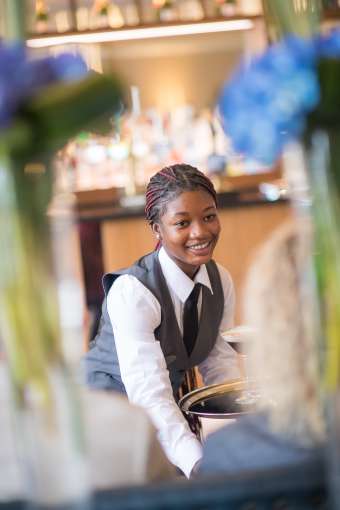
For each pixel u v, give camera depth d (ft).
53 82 3.59
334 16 11.60
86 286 16.19
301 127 3.54
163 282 8.23
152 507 3.96
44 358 3.57
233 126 3.53
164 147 19.29
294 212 3.81
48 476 3.61
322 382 3.80
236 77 3.59
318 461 4.06
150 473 4.57
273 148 3.48
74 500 3.62
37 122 3.49
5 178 3.49
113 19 18.06
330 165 3.61
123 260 16.19
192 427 7.51
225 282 8.93
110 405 4.73
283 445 4.15
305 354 4.00
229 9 17.87
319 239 3.70
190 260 8.10
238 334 8.00
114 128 3.93
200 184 8.08
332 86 3.46
